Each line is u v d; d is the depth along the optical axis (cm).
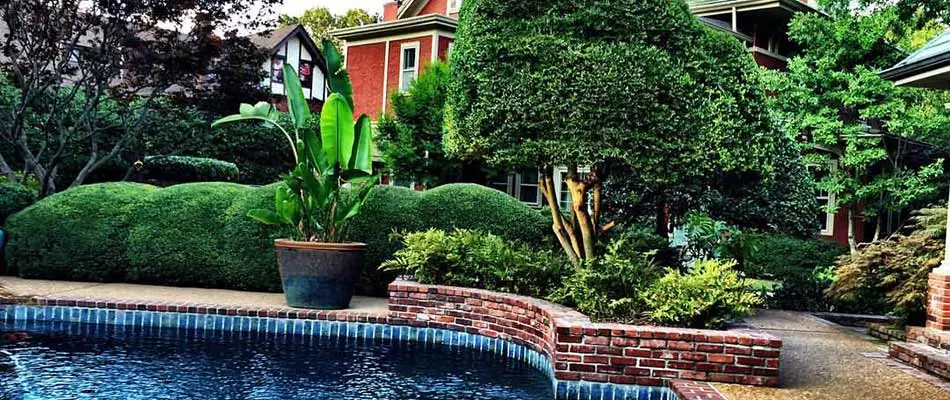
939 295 705
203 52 1373
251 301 880
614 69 707
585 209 832
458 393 577
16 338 710
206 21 1370
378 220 984
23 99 1275
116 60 1324
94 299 821
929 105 1523
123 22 1301
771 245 1445
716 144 723
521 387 605
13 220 1000
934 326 709
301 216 870
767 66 1869
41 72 1302
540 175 870
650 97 707
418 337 799
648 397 563
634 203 1015
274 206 979
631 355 567
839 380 581
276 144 2209
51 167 1279
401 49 2153
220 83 1455
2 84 1401
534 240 998
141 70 1341
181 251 975
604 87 704
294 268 833
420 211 994
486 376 641
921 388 563
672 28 734
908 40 1667
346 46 2306
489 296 764
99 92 1323
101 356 651
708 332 568
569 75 710
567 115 711
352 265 843
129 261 985
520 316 722
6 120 1340
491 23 739
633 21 727
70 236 981
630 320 624
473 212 997
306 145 895
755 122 776
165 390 546
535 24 729
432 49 2070
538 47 719
